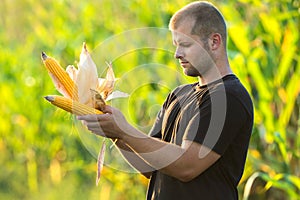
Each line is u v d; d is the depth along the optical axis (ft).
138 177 33.65
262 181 30.07
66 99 16.61
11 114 42.29
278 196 29.91
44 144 41.06
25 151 42.75
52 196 40.14
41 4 41.27
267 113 27.09
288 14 27.37
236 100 17.61
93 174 38.68
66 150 39.34
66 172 40.81
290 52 26.40
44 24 41.11
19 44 43.16
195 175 17.48
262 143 29.91
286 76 28.40
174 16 18.11
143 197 34.09
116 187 34.19
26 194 42.78
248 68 27.12
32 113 41.22
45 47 41.98
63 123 38.65
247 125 17.89
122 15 37.01
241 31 27.63
